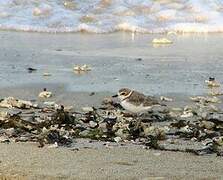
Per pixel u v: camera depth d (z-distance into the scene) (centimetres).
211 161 962
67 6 2645
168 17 2562
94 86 1581
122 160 955
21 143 1048
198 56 1966
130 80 1645
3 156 960
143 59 1914
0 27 2455
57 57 1934
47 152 990
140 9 2623
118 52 2025
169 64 1844
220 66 1827
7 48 2053
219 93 1527
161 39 2228
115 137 1117
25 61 1862
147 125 1212
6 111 1326
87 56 1955
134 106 1220
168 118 1286
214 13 2595
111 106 1388
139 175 874
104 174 876
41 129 1165
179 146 1063
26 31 2423
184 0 2684
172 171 899
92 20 2531
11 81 1620
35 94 1501
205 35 2414
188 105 1412
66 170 894
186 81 1645
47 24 2491
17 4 2645
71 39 2280
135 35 2389
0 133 1136
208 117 1301
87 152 998
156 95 1494
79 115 1300
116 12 2594
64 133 1132
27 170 893
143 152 1009
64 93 1512
